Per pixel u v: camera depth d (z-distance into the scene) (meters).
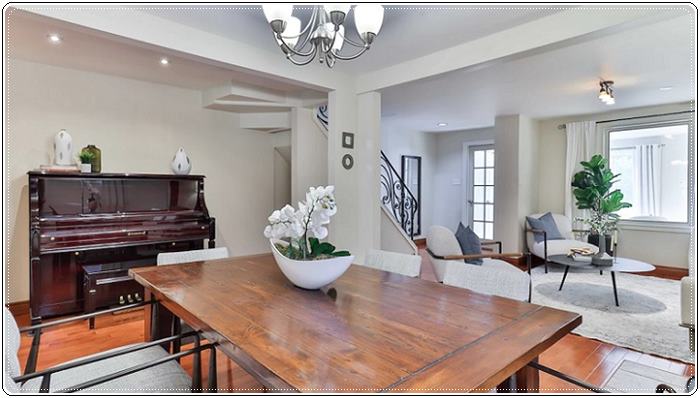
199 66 3.47
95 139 3.70
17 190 3.30
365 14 1.78
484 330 1.26
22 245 3.33
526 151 5.77
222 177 4.65
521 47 2.54
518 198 5.63
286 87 4.17
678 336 2.82
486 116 5.77
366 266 2.38
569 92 4.29
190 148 4.36
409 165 7.29
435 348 1.12
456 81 3.86
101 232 3.16
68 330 2.89
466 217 7.38
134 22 2.32
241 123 4.77
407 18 2.42
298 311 1.45
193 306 1.50
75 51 3.09
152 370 1.47
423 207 7.59
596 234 5.13
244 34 2.69
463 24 2.51
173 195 3.87
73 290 3.21
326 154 4.73
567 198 5.70
